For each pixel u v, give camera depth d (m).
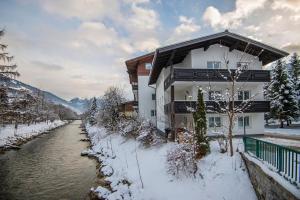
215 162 13.18
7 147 33.09
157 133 24.81
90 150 29.64
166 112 25.14
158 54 21.30
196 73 21.11
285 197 8.03
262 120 23.30
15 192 16.03
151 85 35.75
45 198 14.93
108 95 51.00
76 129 74.25
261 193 10.04
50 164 23.94
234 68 22.84
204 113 14.97
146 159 18.41
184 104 21.00
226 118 22.44
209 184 11.78
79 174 20.00
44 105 87.88
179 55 24.06
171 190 12.32
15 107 40.12
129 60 35.53
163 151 18.14
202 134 14.56
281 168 9.26
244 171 11.95
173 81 21.05
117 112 42.47
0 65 31.12
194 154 13.25
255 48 22.78
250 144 12.59
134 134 26.86
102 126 51.31
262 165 10.29
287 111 35.38
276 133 25.14
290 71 41.91
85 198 14.67
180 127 20.45
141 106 35.50
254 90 23.41
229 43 22.95
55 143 39.38
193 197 11.30
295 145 15.74
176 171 13.35
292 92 35.66
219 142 15.02
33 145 37.03
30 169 22.02
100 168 20.86
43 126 70.06
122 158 21.48
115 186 15.19
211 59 22.98
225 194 10.94
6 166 23.25
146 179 14.66
